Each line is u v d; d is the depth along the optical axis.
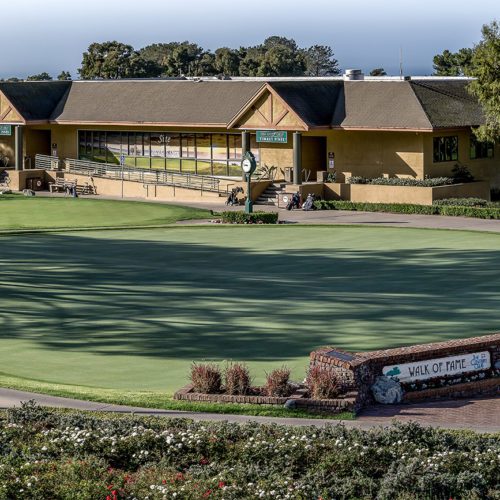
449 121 107.12
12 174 126.62
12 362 43.59
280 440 28.62
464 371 38.38
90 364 43.19
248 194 99.50
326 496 25.31
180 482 26.05
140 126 125.81
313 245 81.12
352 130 109.12
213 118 116.94
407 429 29.19
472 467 26.83
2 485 25.50
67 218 100.38
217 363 42.84
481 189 109.19
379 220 96.31
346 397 35.38
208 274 68.06
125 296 60.25
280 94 109.94
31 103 129.38
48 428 30.72
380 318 52.56
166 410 34.72
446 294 59.31
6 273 69.06
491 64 101.44
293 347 46.09
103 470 26.59
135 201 114.25
